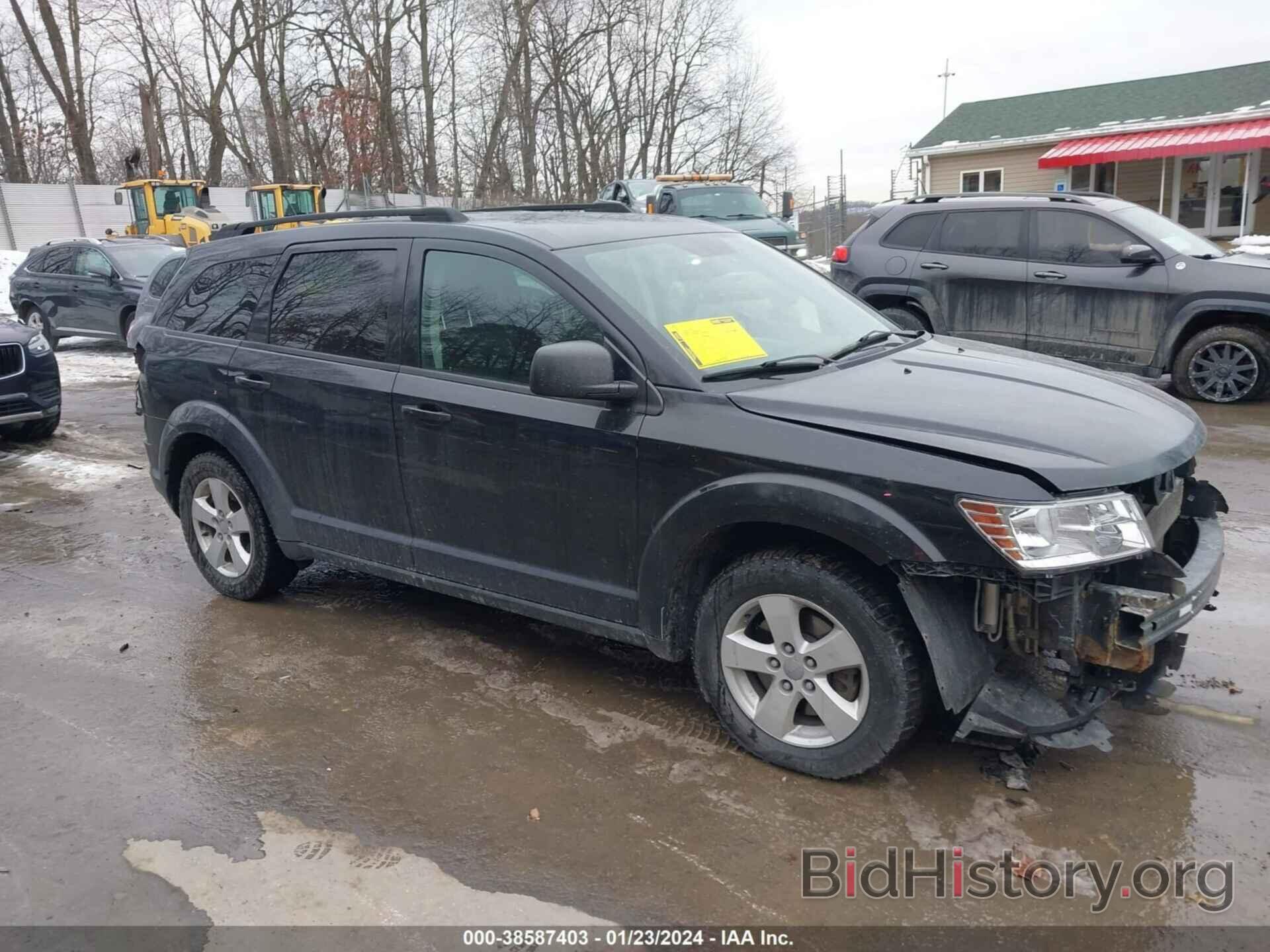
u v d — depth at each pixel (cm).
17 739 377
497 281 385
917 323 999
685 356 345
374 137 3591
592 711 384
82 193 3397
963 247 968
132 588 541
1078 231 916
